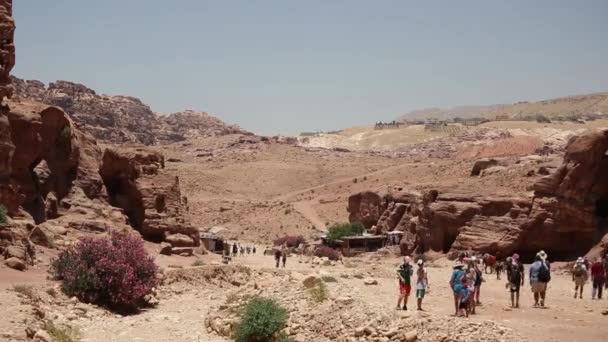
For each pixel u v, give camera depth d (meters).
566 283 38.53
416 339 18.78
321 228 108.19
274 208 122.62
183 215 53.88
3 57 39.91
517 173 65.31
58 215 46.56
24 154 43.59
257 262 56.91
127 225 49.97
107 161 53.31
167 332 24.92
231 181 163.38
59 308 25.81
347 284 29.33
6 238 32.34
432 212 62.34
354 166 179.38
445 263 55.00
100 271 29.52
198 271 39.56
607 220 54.38
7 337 18.22
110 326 25.20
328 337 21.31
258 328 21.86
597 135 52.94
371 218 89.50
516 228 55.31
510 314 23.38
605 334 19.55
